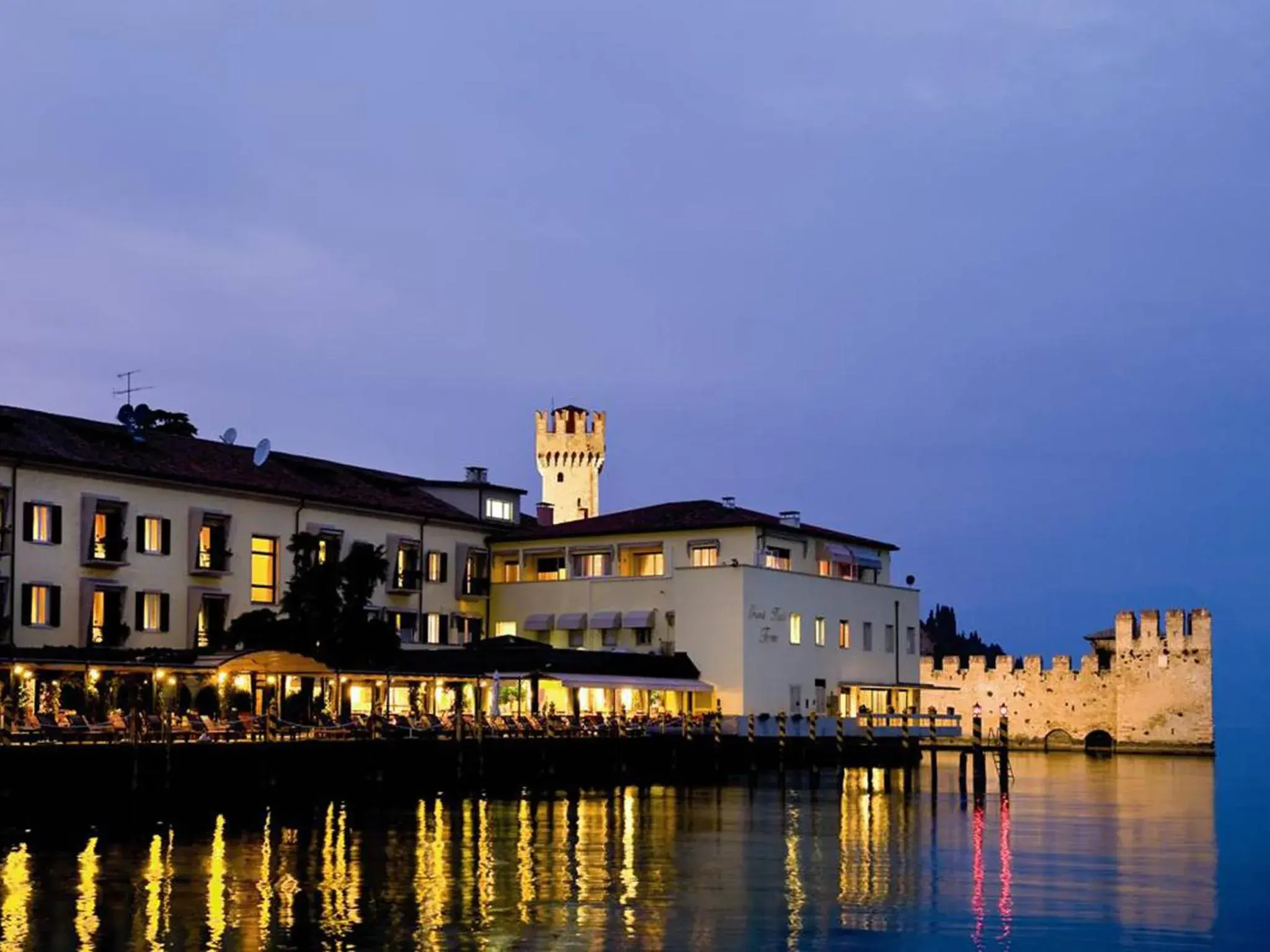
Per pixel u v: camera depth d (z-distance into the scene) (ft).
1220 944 125.90
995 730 468.34
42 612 256.32
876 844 184.96
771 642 328.70
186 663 232.12
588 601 338.54
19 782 184.85
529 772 258.98
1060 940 126.41
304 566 270.67
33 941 120.67
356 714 264.52
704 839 186.50
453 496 353.51
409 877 151.53
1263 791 284.20
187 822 193.06
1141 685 452.35
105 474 266.57
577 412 563.48
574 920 131.03
